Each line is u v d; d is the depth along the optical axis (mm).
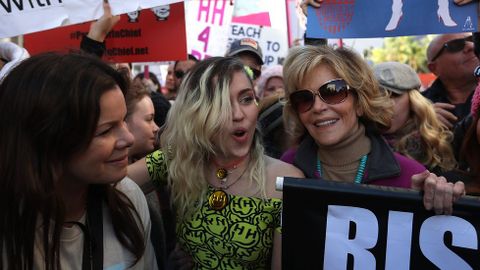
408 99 2354
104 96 1109
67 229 1229
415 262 1286
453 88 3104
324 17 1994
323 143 1594
